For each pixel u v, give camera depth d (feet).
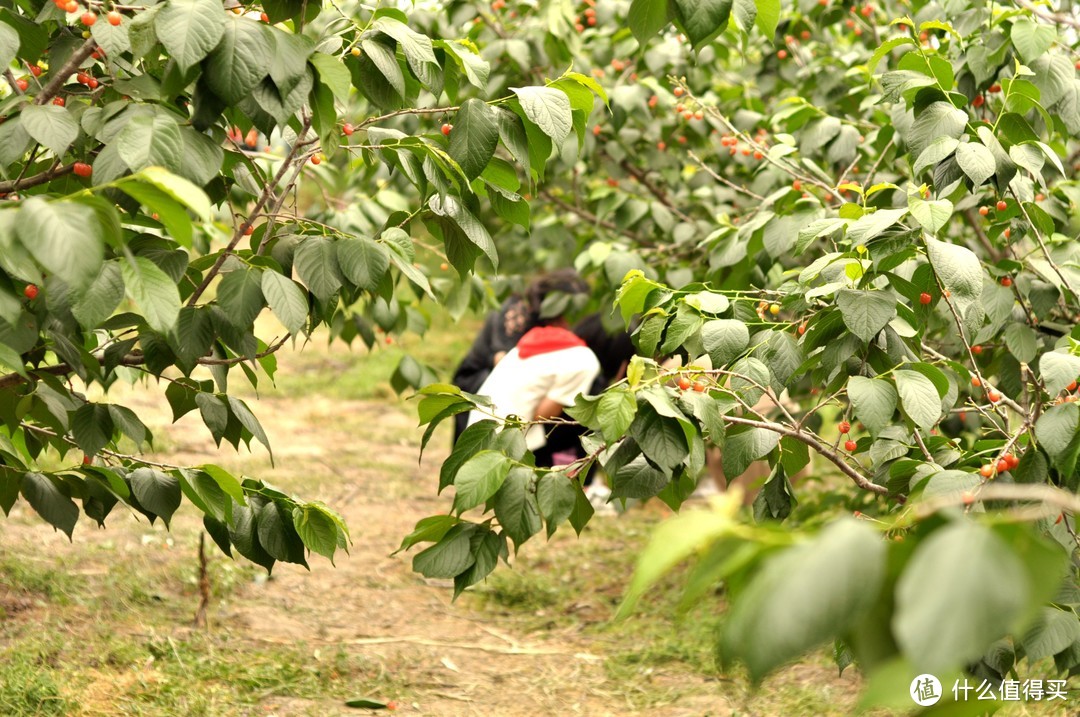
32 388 6.81
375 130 7.36
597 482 18.71
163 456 18.10
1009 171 7.27
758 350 7.35
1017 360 8.84
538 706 10.71
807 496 14.32
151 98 5.77
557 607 13.62
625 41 14.16
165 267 6.11
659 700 10.85
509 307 16.72
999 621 2.13
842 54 14.19
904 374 6.24
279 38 5.48
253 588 13.25
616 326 12.42
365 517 16.63
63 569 12.88
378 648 11.93
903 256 6.52
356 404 24.70
